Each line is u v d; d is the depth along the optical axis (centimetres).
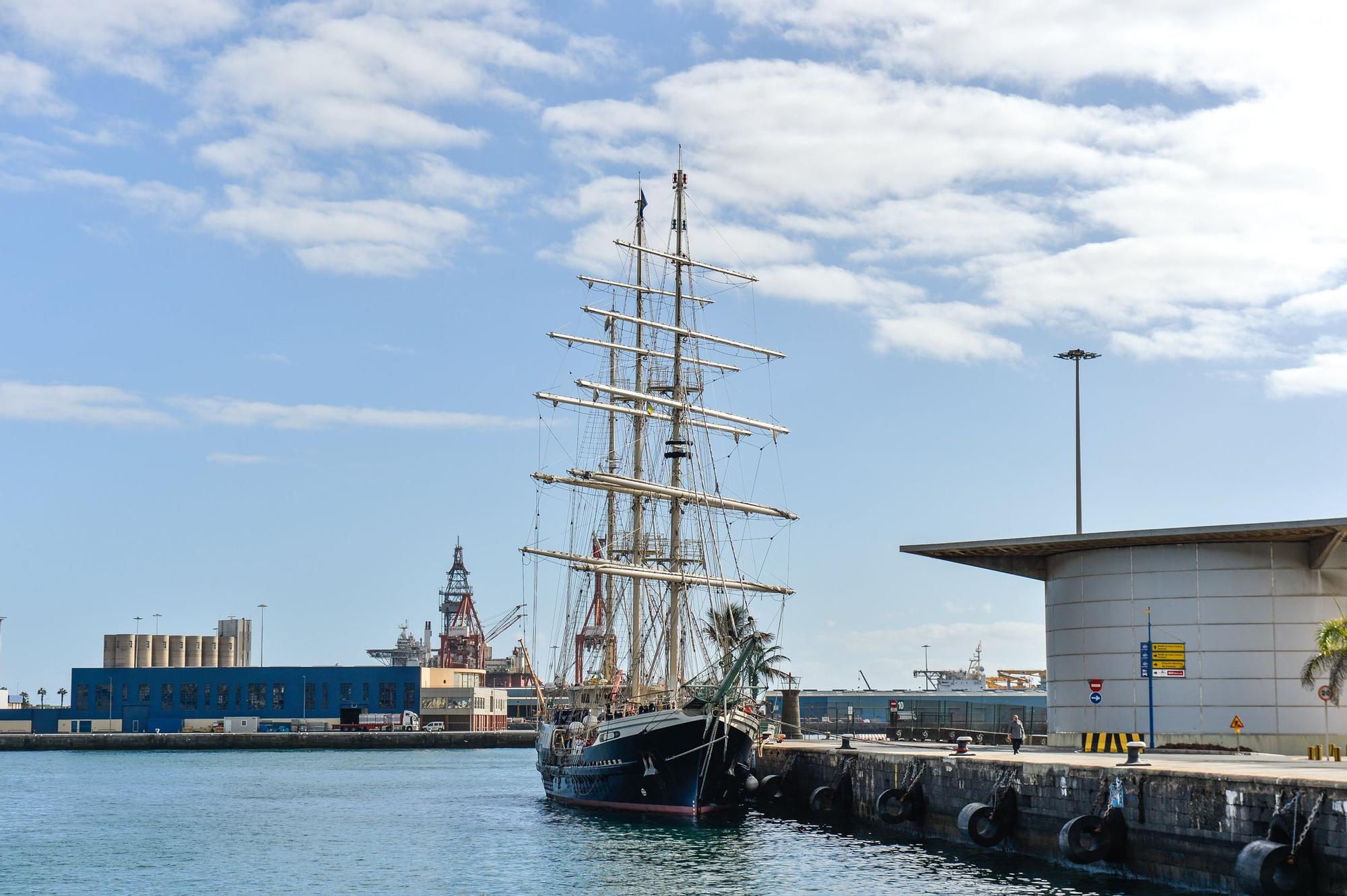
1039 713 13000
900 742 11875
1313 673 7569
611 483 11525
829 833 8719
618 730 9644
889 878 6781
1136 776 6116
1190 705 8725
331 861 8169
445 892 6944
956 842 7662
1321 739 8488
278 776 16612
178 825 10394
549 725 11756
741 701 9506
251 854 8544
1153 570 8944
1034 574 9794
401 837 9331
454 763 19712
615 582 12175
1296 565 8644
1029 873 6638
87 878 7625
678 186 12475
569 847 8400
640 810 9744
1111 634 9069
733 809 9550
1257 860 5025
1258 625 8631
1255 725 8562
